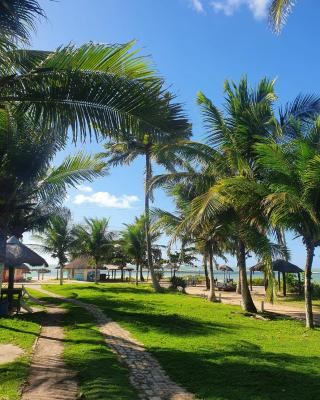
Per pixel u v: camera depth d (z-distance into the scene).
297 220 14.69
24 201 16.11
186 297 28.11
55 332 12.29
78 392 6.70
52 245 42.28
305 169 13.87
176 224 24.75
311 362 9.24
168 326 13.93
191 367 8.52
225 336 12.48
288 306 24.84
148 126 7.72
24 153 12.03
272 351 10.38
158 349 10.17
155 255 50.75
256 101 19.27
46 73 7.63
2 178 13.13
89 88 7.58
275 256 17.06
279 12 9.28
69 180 15.56
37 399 6.33
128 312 17.44
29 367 8.12
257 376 7.93
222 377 7.86
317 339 12.77
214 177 20.09
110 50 7.46
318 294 31.81
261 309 20.73
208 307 21.09
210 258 26.59
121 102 7.60
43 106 7.80
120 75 7.58
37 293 28.25
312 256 15.53
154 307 19.92
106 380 7.28
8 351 9.46
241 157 17.92
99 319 15.14
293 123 16.14
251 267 33.84
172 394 6.91
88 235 45.44
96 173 15.75
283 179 14.48
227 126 18.53
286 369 8.47
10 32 6.80
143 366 8.66
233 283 44.22
